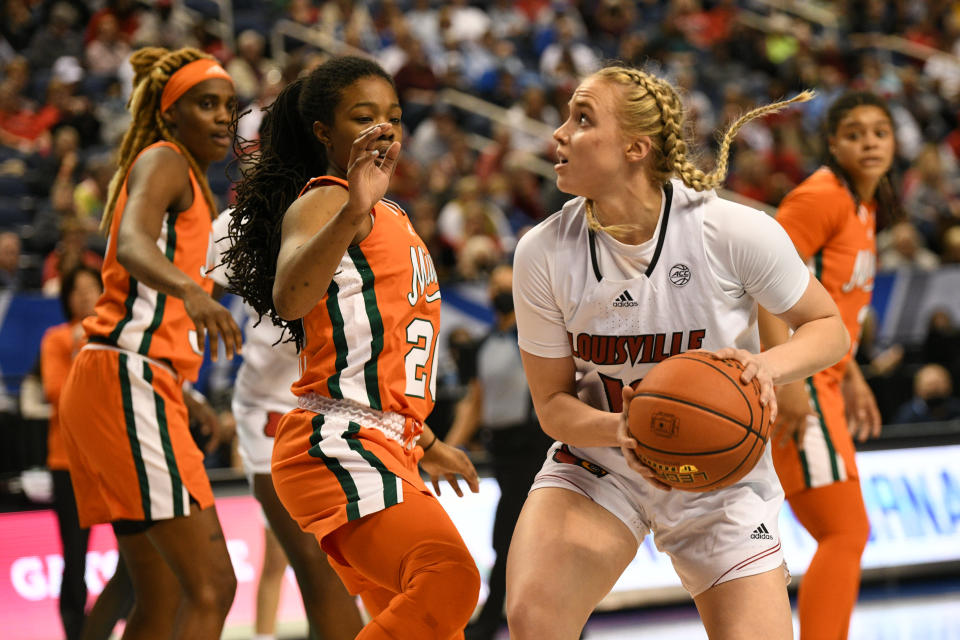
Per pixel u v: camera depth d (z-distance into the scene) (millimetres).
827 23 28906
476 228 16516
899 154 23094
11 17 21969
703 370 4418
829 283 7191
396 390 4754
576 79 23094
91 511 6152
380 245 4738
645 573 10742
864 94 7281
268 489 6914
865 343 14148
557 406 5023
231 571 5973
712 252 4746
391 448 4703
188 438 6043
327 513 4609
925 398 13141
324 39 22875
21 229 16531
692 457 4352
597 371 5023
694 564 4918
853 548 6797
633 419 4453
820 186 7141
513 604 4738
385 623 4441
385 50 23188
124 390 5945
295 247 4453
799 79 24234
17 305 12672
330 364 4695
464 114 21641
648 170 4766
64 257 10633
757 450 4426
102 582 9461
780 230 4777
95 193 16422
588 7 27094
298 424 4738
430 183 17969
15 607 9359
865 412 7781
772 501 4996
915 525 11523
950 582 11477
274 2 24594
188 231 6164
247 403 7133
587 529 4918
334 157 4871
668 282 4773
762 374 4445
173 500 5863
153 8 22219
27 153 18406
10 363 12617
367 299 4688
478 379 10125
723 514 4867
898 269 15406
